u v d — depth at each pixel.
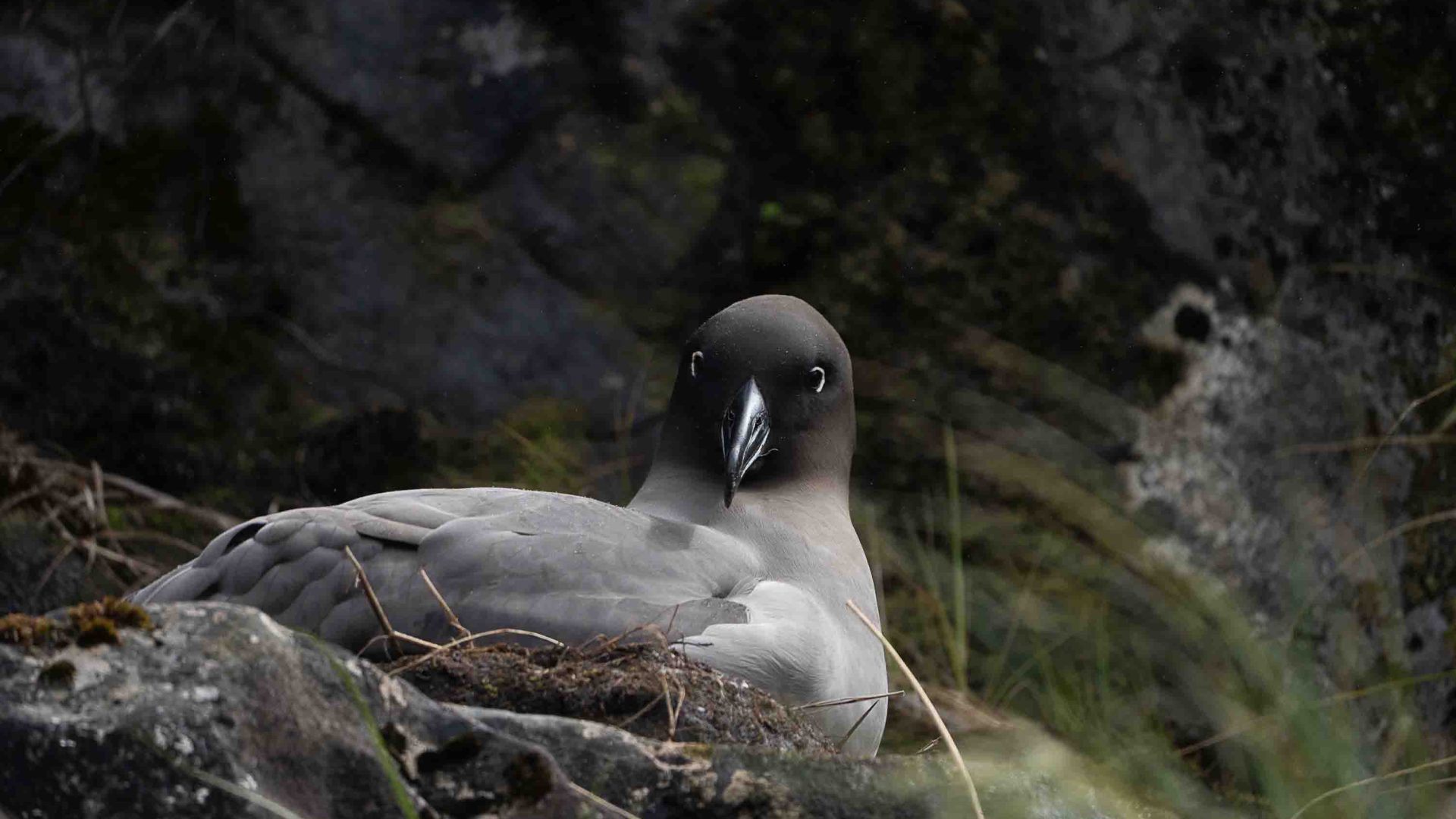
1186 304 13.51
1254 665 11.30
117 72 13.00
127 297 12.55
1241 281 13.64
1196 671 11.70
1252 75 14.00
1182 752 10.44
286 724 4.38
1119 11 13.94
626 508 7.41
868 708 7.30
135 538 11.49
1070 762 5.38
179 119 12.97
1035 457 12.88
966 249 13.43
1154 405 13.26
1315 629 12.74
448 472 12.40
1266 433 13.37
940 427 12.91
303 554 6.52
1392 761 10.70
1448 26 14.51
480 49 13.21
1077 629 11.91
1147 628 12.09
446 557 6.51
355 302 12.77
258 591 6.48
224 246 12.80
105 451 12.12
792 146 13.47
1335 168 14.03
